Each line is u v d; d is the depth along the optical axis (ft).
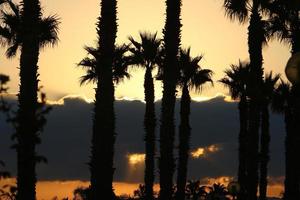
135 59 133.28
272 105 110.22
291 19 90.12
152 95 133.59
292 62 24.25
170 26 92.53
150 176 129.80
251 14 96.58
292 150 94.17
